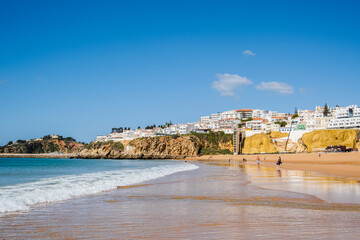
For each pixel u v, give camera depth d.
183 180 32.44
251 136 162.75
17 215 14.06
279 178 33.47
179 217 13.27
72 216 13.77
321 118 150.62
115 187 25.88
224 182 29.66
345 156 87.19
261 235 10.05
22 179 39.44
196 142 183.75
